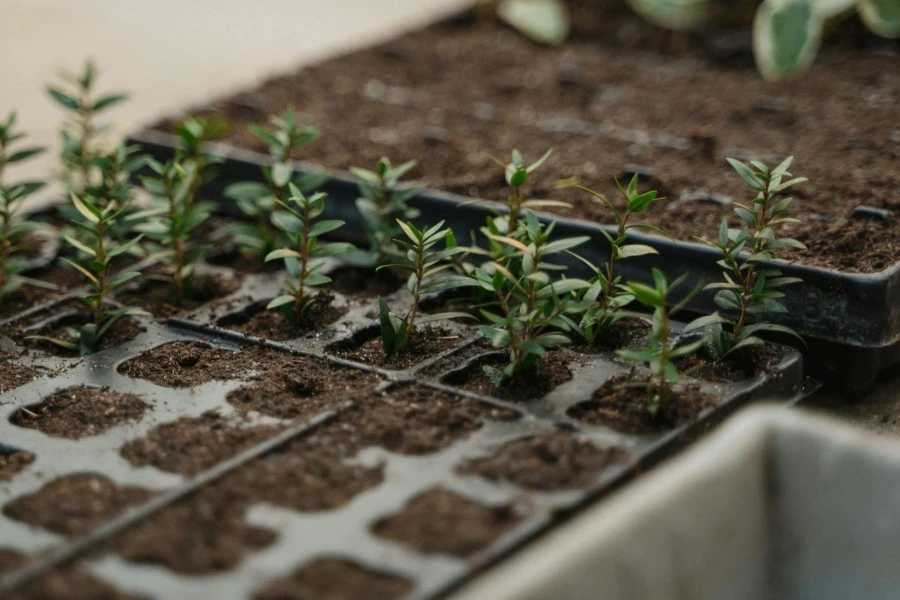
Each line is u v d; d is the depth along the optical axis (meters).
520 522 0.96
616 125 1.31
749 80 1.42
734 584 0.96
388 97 1.39
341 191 1.20
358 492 0.98
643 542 0.93
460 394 1.04
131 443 1.02
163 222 1.15
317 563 0.95
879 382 1.12
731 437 0.96
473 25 1.71
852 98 1.34
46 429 1.04
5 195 1.12
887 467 0.95
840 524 0.96
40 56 1.94
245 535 0.96
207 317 1.13
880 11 1.37
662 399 1.02
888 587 0.95
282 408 1.04
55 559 0.95
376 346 1.09
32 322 1.13
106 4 2.29
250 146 1.27
